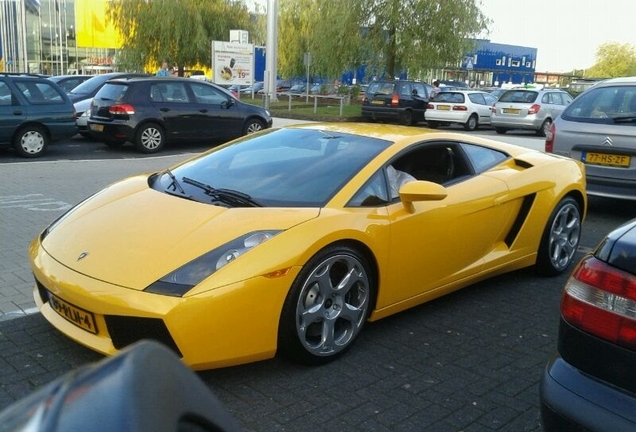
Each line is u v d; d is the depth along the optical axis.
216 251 3.15
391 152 4.11
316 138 4.44
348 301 3.66
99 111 13.16
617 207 8.45
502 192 4.57
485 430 2.95
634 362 2.12
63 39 61.97
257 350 3.16
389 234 3.72
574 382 2.24
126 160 11.87
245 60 24.59
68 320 3.31
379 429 2.92
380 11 27.77
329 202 3.64
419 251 3.96
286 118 24.48
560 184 5.06
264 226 3.32
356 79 34.75
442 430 2.94
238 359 3.11
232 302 3.01
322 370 3.47
